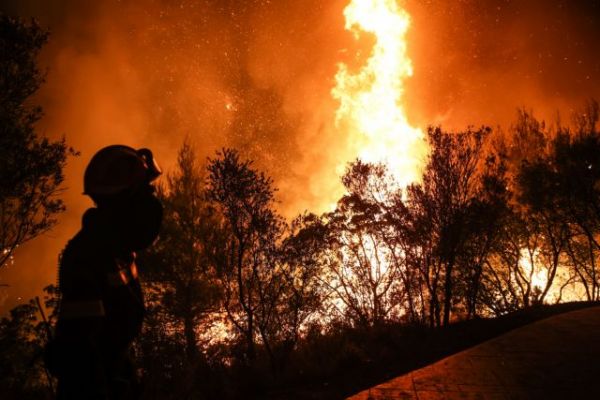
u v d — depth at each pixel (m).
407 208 10.49
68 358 1.14
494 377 4.93
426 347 6.35
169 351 8.68
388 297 10.49
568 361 5.28
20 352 7.01
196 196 10.97
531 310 8.27
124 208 1.31
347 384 5.27
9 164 7.89
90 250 1.22
